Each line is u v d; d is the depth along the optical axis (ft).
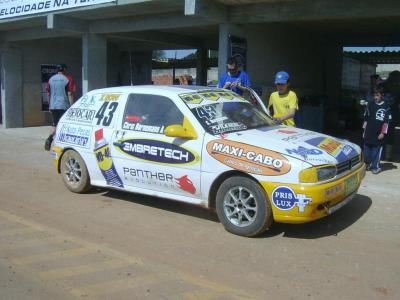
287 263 15.55
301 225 19.34
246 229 17.87
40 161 34.32
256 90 38.27
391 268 15.11
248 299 13.03
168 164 19.86
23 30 52.49
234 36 35.22
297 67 47.34
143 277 14.49
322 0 31.32
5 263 15.57
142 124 21.16
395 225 19.42
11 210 21.68
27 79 57.16
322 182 16.79
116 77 67.31
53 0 41.27
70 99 40.81
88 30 44.98
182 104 20.03
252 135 18.80
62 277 14.51
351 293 13.38
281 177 16.81
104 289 13.67
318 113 44.11
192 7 31.42
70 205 22.54
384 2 29.32
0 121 60.29
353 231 18.66
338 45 59.93
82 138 23.71
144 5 36.37
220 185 18.52
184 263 15.58
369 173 29.09
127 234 18.47
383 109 28.12
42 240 17.75
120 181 22.25
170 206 22.39
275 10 33.01
